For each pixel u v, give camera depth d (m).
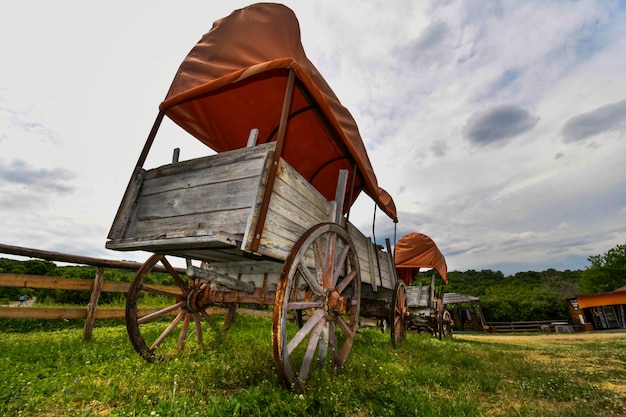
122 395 2.45
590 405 2.84
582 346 9.48
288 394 2.43
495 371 4.27
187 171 3.04
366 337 7.07
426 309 10.88
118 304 8.11
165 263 4.11
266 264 3.84
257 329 6.89
